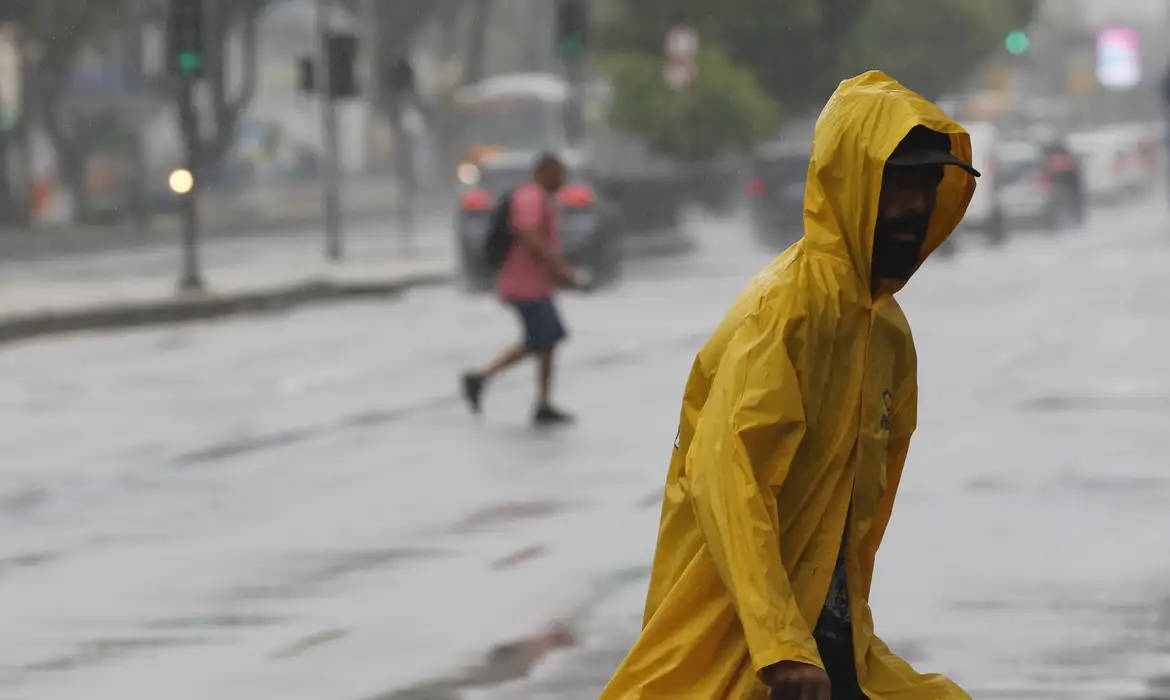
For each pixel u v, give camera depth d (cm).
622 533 2202
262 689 1573
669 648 860
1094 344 4278
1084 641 1677
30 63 11325
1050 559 2009
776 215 8300
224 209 12388
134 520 2352
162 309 5388
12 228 10469
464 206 6438
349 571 2025
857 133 839
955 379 3638
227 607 1870
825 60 9781
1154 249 8081
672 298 5862
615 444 2917
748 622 805
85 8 11162
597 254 6231
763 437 826
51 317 5016
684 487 875
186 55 5856
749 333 838
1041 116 17338
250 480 2642
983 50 14425
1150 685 1540
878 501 890
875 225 851
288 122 18088
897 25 14112
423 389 3703
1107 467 2588
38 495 2542
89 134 12606
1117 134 14850
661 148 9319
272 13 18125
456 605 1859
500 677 1598
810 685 799
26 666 1659
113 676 1623
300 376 3972
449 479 2609
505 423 3186
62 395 3700
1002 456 2692
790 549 861
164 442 3030
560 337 3170
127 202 11338
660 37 9644
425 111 15088
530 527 2247
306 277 6581
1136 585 1888
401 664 1644
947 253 7562
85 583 1991
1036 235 9525
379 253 8544
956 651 1650
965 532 2155
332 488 2559
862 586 916
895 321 876
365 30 11544
